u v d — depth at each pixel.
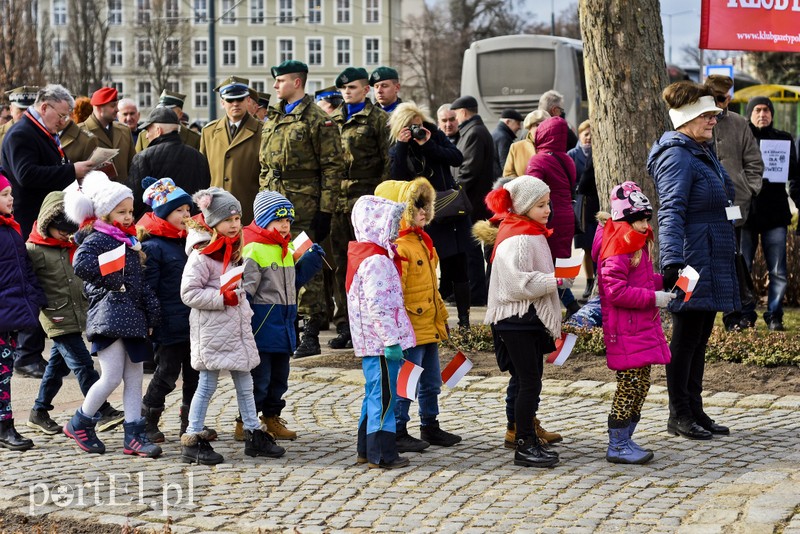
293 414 7.61
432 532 5.06
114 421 7.06
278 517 5.35
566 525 5.09
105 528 5.25
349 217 9.98
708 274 6.62
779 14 9.95
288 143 9.31
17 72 34.38
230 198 6.42
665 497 5.49
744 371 8.33
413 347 6.42
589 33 9.95
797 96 31.66
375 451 6.20
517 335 6.16
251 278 6.72
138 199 9.02
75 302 7.17
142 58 72.31
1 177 6.82
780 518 4.86
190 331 6.55
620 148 9.87
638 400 6.27
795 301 12.48
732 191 6.91
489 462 6.29
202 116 79.06
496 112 27.17
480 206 11.90
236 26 79.94
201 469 6.27
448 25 67.62
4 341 6.86
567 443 6.70
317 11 80.19
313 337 9.58
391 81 10.84
